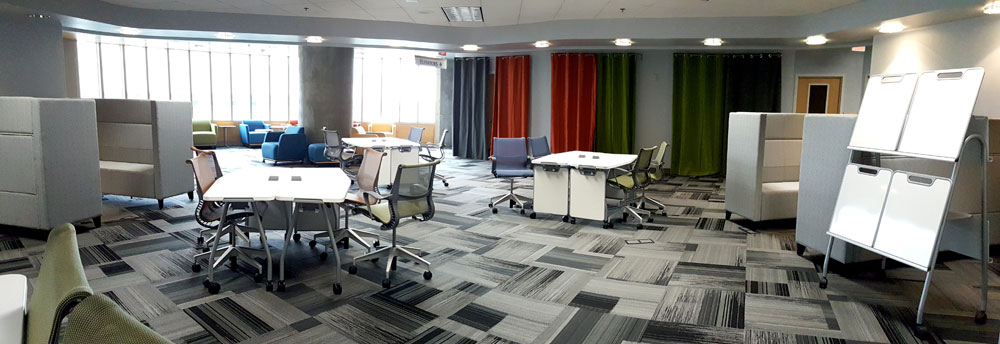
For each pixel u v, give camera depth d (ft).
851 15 22.24
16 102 14.90
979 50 19.45
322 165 35.40
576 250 15.43
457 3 23.63
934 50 21.25
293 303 11.10
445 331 9.90
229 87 49.44
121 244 15.17
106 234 16.21
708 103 32.50
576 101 34.73
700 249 15.61
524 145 22.81
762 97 31.71
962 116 9.61
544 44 29.78
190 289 11.77
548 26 27.81
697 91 32.53
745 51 31.71
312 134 34.99
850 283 12.62
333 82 34.60
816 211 13.85
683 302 11.43
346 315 10.54
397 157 26.73
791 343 9.49
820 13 23.79
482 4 23.77
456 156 42.09
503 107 38.40
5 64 22.38
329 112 34.83
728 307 11.16
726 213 19.80
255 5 25.09
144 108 19.99
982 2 17.16
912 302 11.41
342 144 28.71
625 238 16.85
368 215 13.14
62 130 15.47
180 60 46.85
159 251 14.55
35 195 15.14
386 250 13.29
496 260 14.37
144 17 25.95
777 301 11.49
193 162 11.76
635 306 11.20
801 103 31.83
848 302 11.42
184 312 10.53
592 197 18.31
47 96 23.89
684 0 22.03
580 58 34.01
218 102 49.03
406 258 13.51
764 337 9.73
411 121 55.83
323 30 28.14
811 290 12.16
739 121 18.80
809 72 31.45
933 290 12.12
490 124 40.27
